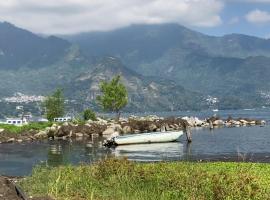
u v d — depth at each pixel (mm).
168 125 137750
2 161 63219
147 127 130625
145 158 63844
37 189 28391
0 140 103188
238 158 56531
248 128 141000
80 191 27562
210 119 164750
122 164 31391
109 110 149250
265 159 57812
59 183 28766
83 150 79188
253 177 25297
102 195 26062
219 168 37344
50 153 74438
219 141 93312
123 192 25859
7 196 25438
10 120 157750
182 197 23953
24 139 107625
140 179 28016
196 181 25656
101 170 30781
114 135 90938
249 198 22516
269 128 139250
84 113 154625
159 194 24844
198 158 61812
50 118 142750
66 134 114500
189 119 156750
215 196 23094
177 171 30922
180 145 85938
